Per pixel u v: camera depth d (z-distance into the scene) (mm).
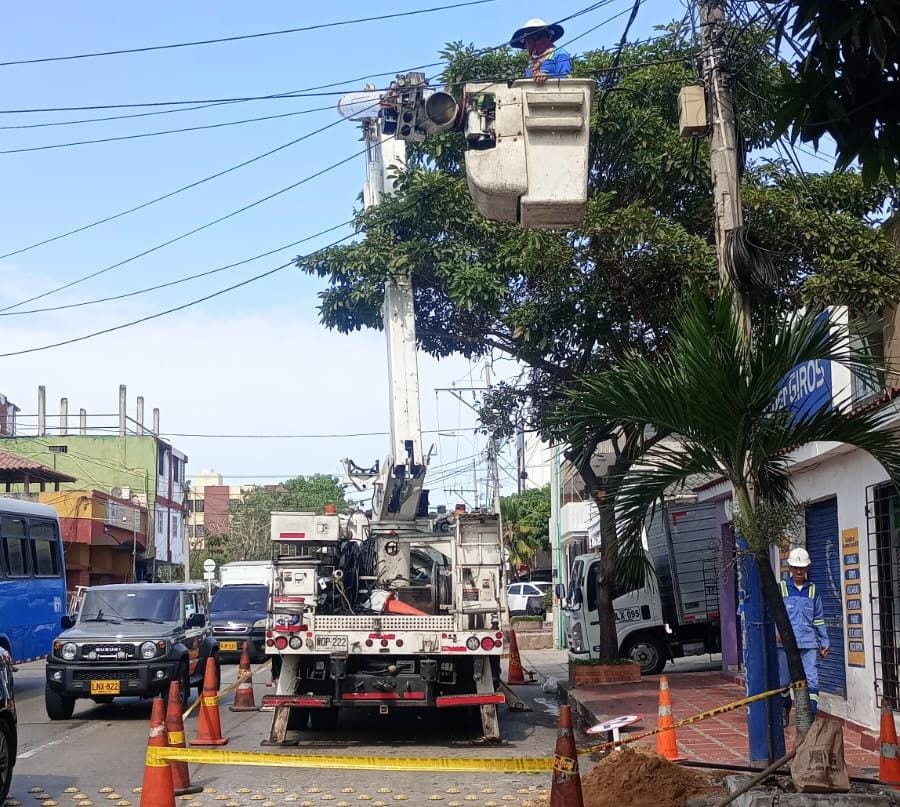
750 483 8508
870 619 12133
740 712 14406
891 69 6102
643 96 16031
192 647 16594
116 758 11914
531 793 9930
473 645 12438
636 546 8586
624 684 18578
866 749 11094
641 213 14789
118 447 57844
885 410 9867
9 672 9227
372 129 15234
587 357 16906
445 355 19703
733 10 9266
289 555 13414
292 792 10000
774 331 8023
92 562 48438
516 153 8906
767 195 14469
